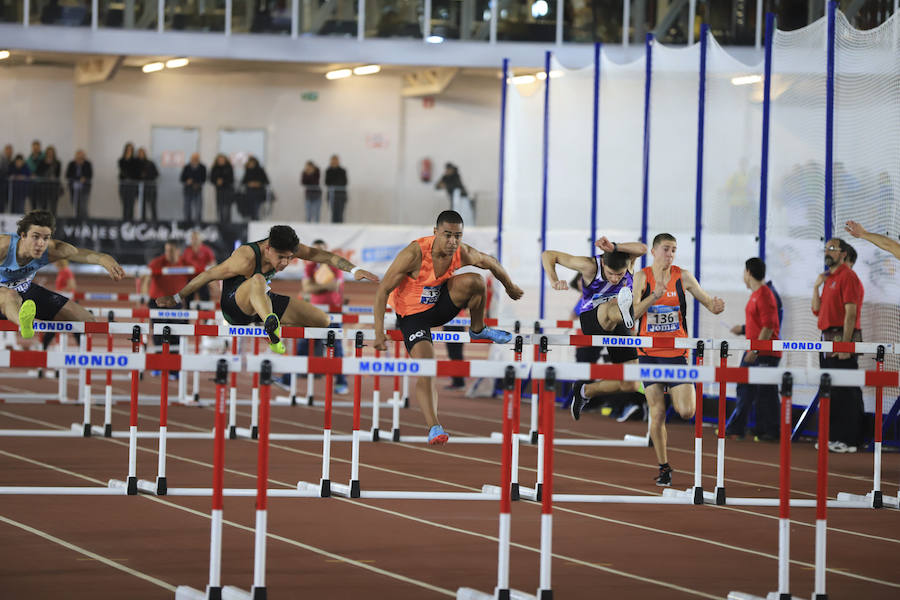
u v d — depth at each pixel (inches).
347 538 625.3
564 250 1533.0
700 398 786.2
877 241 828.6
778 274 1254.9
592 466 970.7
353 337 780.0
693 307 1320.1
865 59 1167.6
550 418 478.3
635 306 853.8
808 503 783.1
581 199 1552.7
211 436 1100.5
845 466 1021.8
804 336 1229.1
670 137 1408.7
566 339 783.1
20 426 1156.5
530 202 1637.6
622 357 917.2
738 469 979.3
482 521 691.4
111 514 681.0
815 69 1223.5
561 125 1574.8
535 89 1633.9
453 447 1076.5
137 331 766.5
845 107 1182.3
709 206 1341.0
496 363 487.2
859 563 594.2
